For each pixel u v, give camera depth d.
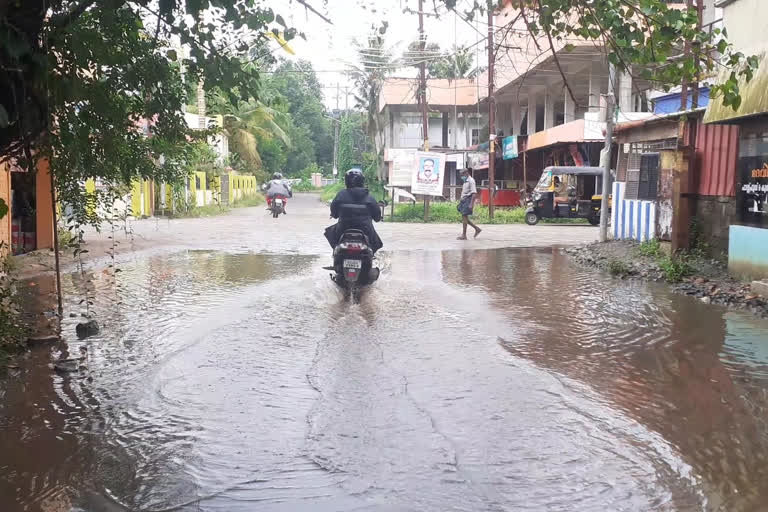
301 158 79.62
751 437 4.19
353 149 58.50
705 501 3.35
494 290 9.71
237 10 5.20
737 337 6.81
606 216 15.95
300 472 3.64
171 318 7.56
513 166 36.78
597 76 26.53
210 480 3.55
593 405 4.75
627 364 5.82
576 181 25.47
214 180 12.20
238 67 5.36
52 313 7.80
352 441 4.07
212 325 7.20
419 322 7.45
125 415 4.52
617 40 5.12
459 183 40.88
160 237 18.20
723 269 10.78
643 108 27.05
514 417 4.49
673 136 12.91
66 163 6.64
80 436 4.16
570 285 10.23
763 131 9.47
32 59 4.39
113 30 5.54
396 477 3.58
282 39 5.54
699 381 5.33
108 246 15.30
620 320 7.64
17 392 5.01
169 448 3.97
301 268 11.92
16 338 6.24
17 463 3.78
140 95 6.77
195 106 35.25
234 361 5.82
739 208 10.05
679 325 7.38
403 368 5.62
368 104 38.84
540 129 37.84
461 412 4.58
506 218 27.19
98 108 6.05
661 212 12.93
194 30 5.22
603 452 3.93
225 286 9.80
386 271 11.69
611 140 15.88
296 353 6.09
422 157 26.00
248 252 14.72
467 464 3.75
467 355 6.05
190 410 4.62
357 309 8.18
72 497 3.37
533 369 5.62
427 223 26.11
